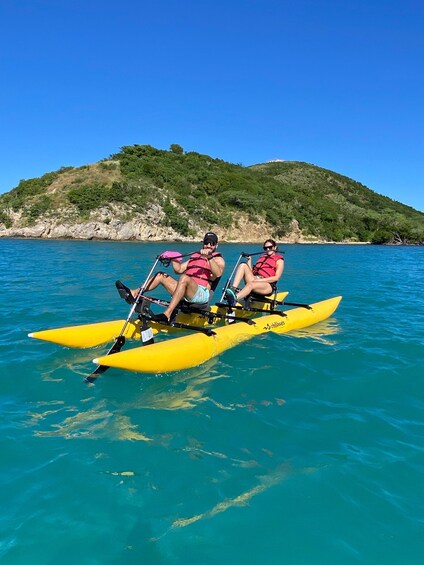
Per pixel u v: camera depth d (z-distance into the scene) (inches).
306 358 201.9
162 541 85.4
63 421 134.7
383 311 329.7
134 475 106.6
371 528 90.4
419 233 3250.5
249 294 271.3
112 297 361.4
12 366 181.9
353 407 149.3
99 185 2492.6
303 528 89.8
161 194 2532.0
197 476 106.7
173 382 169.2
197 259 231.9
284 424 135.3
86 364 187.0
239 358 199.9
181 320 238.2
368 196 4886.8
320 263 936.3
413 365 193.6
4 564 78.8
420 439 127.8
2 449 117.1
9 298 346.6
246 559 81.4
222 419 137.9
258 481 105.2
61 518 91.0
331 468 111.1
